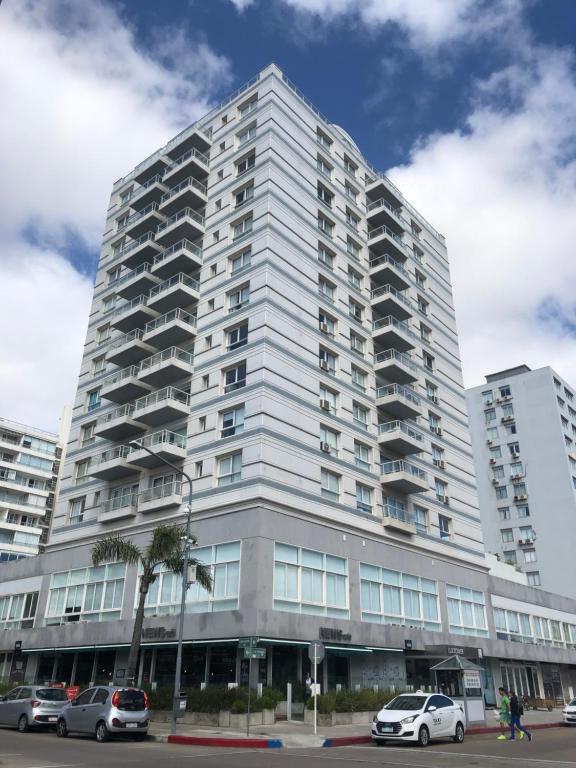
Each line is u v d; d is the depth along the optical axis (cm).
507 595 4703
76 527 3878
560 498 6994
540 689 4859
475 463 7744
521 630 4744
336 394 3691
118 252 4831
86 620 3484
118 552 2778
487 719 3130
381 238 4475
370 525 3544
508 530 7225
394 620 3472
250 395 3212
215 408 3372
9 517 8075
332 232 4212
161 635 2970
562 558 6775
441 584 3975
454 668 2623
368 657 3247
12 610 4022
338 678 3052
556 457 7175
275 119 4009
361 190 4706
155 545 2688
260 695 2536
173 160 4662
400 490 3894
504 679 4425
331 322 3894
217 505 3073
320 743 1975
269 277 3469
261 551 2822
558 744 2042
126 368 4047
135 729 1978
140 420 3653
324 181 4262
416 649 3444
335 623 3025
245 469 3053
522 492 7281
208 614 2841
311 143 4297
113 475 3775
